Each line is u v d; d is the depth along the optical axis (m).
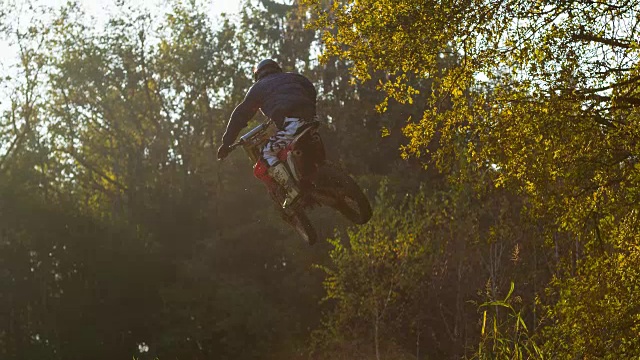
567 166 14.01
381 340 38.22
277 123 7.25
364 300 35.91
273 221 45.16
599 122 13.31
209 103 55.75
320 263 44.06
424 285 38.62
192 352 45.12
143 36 54.41
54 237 45.19
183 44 55.00
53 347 44.25
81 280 45.81
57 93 53.12
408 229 35.41
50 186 50.69
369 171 50.12
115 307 46.03
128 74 53.84
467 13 13.50
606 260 14.74
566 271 16.28
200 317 44.78
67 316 44.66
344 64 52.31
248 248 46.91
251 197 48.75
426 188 44.94
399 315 37.25
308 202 7.32
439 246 35.34
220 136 55.06
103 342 45.25
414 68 14.62
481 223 35.72
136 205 50.88
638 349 14.73
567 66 13.38
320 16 15.50
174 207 49.78
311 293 43.94
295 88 7.35
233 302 43.91
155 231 49.56
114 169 54.59
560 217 14.74
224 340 44.19
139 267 46.62
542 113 13.46
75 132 53.56
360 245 35.47
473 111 14.46
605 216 14.38
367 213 7.21
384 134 14.84
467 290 38.16
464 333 37.66
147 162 54.44
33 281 44.62
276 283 46.50
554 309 15.61
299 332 43.56
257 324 43.31
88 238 45.88
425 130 14.88
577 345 15.07
